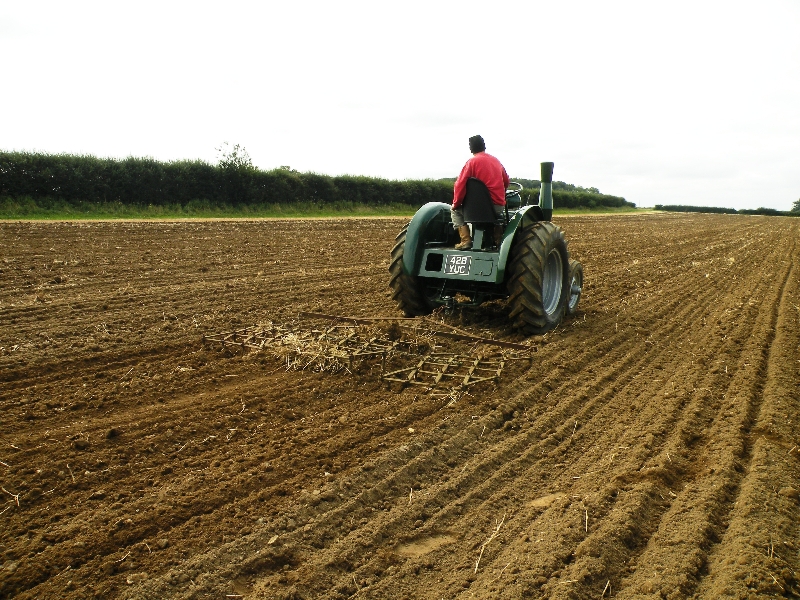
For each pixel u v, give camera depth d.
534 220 7.22
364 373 5.17
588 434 4.19
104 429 4.04
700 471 3.68
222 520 3.10
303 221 23.06
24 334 6.11
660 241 20.58
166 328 6.46
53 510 3.16
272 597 2.58
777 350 6.15
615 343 6.48
